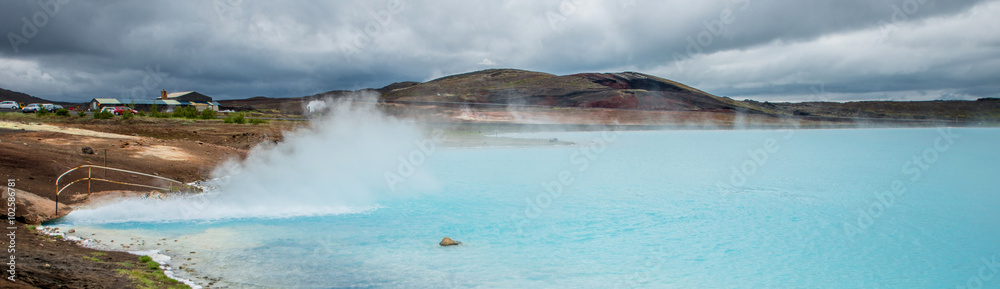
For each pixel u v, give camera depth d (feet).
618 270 43.47
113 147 89.40
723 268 44.62
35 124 113.80
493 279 39.99
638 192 86.84
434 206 70.28
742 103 588.50
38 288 27.76
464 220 61.67
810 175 113.91
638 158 150.30
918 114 524.93
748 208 72.95
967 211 72.84
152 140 104.17
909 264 47.16
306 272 39.24
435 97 616.80
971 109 542.98
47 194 54.75
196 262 40.01
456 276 40.29
